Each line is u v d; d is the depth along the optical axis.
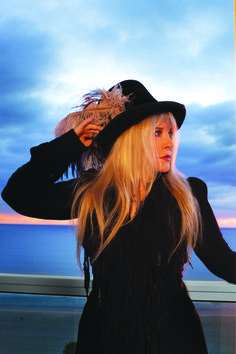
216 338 1.76
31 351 1.66
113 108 1.02
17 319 1.93
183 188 0.96
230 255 0.95
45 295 2.03
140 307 0.87
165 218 0.92
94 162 1.08
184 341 0.86
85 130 0.97
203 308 1.88
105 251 0.91
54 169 0.93
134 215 0.92
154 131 0.94
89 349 0.88
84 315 0.92
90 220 0.93
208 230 0.96
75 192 0.97
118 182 0.92
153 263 0.89
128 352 0.86
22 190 0.92
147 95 1.04
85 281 0.94
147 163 0.93
